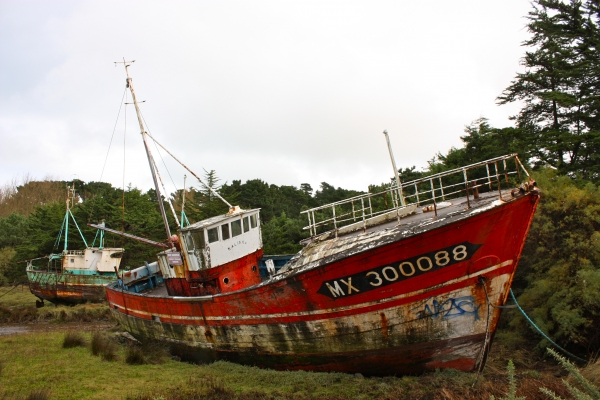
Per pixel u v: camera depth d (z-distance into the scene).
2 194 68.94
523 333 12.91
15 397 9.11
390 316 9.94
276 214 43.53
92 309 24.61
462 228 9.18
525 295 13.05
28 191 67.69
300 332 10.88
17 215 52.84
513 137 20.70
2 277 41.00
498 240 9.46
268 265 14.98
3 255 42.62
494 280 9.72
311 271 10.08
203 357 13.17
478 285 9.66
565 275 12.26
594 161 19.17
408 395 9.03
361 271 9.70
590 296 10.89
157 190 16.41
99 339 14.11
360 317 10.14
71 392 9.66
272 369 11.65
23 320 22.75
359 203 41.44
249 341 11.78
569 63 21.16
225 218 13.97
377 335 10.13
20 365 11.95
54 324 21.55
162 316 14.23
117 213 39.06
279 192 47.59
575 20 21.73
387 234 9.93
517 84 22.22
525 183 9.45
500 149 20.95
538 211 13.80
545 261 13.29
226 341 12.30
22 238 46.91
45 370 11.39
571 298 11.43
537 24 21.88
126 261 38.00
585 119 20.67
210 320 12.52
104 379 10.70
